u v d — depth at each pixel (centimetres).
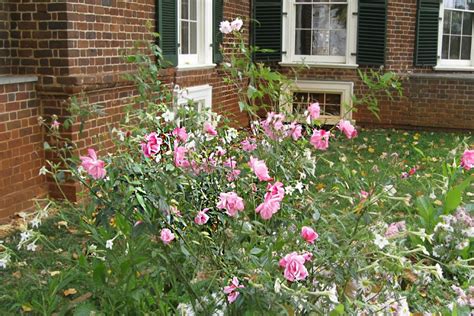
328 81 1088
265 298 219
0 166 536
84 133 587
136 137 276
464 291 309
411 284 313
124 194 231
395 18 1077
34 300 308
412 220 417
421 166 751
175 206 244
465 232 361
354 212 276
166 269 259
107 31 628
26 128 564
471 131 1065
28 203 562
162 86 370
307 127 321
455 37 1141
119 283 280
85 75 579
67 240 447
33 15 570
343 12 1080
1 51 571
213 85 926
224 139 307
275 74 367
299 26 1103
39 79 573
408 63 1100
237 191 275
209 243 250
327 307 246
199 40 889
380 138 979
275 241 258
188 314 259
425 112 1079
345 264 248
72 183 577
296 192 298
